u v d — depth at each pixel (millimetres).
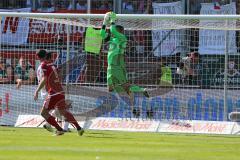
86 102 47156
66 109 41844
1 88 49312
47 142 33781
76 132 42375
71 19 49031
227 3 58656
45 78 39062
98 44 47688
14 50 52719
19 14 46750
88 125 45656
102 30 44156
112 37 44531
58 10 61594
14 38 54031
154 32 51719
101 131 44188
